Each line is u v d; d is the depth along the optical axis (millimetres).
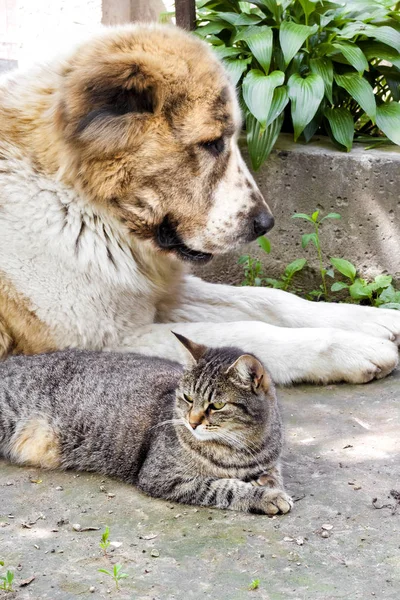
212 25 2762
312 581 1775
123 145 2111
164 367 2117
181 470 1940
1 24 3350
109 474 2031
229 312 2412
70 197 2182
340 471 1994
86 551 1843
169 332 2256
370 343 2270
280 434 1977
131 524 1898
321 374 2254
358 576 1782
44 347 2229
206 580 1782
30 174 2180
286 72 2697
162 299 2359
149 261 2254
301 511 1906
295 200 2604
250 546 1841
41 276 2197
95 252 2201
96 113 2104
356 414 2162
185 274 2428
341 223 2592
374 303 2543
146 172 2137
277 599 1748
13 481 2023
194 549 1839
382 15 2771
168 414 1985
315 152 2584
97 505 1948
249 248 2641
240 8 2838
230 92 2182
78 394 2068
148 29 2219
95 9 3113
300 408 2184
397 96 2775
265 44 2623
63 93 2135
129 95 2111
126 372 2092
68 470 2055
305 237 2537
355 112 2795
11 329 2221
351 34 2707
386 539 1845
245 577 1786
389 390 2240
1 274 2189
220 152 2178
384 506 1910
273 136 2584
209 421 1909
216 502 1926
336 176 2572
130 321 2264
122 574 1771
